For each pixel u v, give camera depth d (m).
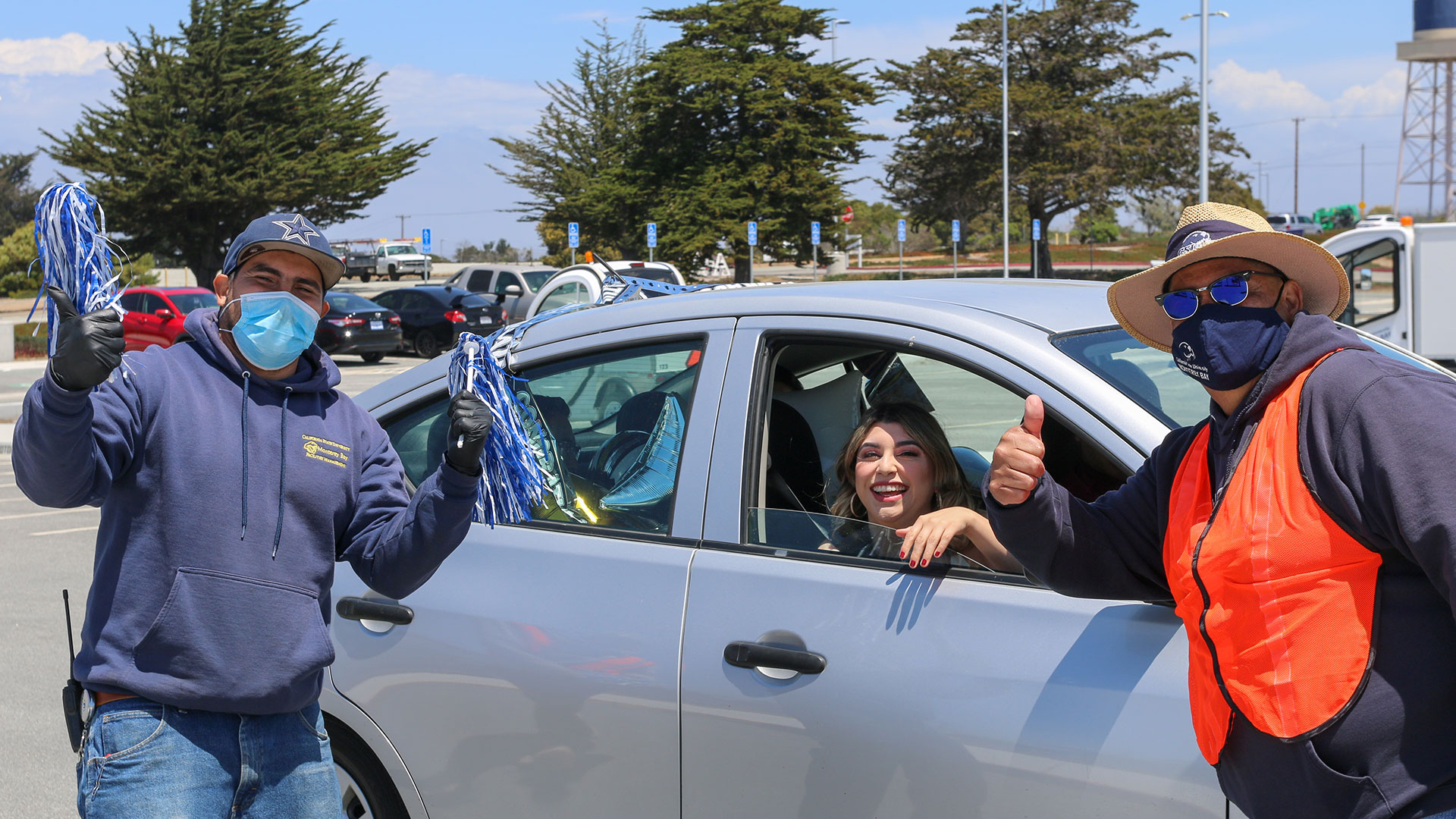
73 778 4.61
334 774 2.46
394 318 25.56
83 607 7.02
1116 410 2.37
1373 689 1.62
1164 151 47.34
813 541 2.60
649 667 2.65
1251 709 1.72
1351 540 1.65
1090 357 2.54
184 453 2.23
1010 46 50.81
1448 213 61.75
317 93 46.53
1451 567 1.51
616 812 2.70
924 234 87.12
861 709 2.38
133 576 2.23
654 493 2.83
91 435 2.09
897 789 2.33
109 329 1.96
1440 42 59.78
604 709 2.70
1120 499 2.12
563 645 2.76
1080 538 2.06
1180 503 1.93
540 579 2.87
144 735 2.21
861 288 2.98
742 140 46.34
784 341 2.78
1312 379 1.72
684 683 2.60
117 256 2.06
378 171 47.22
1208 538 1.80
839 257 56.06
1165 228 55.78
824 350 2.99
